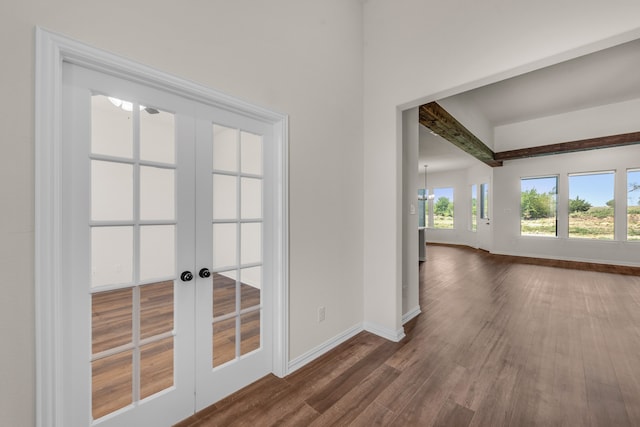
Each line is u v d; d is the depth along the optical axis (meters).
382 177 2.63
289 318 2.03
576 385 1.85
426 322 2.94
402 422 1.54
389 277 2.59
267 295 1.97
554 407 1.65
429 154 7.21
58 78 1.10
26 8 1.03
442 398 1.74
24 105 1.03
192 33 1.49
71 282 1.20
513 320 2.96
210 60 1.57
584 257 6.21
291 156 2.03
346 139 2.55
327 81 2.34
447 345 2.43
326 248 2.34
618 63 3.75
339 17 2.47
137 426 1.39
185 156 1.54
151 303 3.05
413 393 1.79
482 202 8.41
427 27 2.31
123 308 2.93
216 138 3.18
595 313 3.15
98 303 3.04
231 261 3.14
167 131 3.20
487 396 1.75
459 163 8.50
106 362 2.02
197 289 1.60
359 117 2.71
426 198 10.18
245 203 2.32
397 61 2.51
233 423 1.53
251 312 1.89
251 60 1.77
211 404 1.67
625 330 2.69
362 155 2.76
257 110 1.80
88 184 1.24
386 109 2.60
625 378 1.92
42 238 1.07
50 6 1.08
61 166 1.13
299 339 2.11
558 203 6.55
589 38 1.62
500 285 4.37
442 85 2.22
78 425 1.22
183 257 1.54
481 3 2.02
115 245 3.34
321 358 2.23
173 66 1.42
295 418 1.57
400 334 2.59
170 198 3.19
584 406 1.65
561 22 1.71
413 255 3.14
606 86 4.48
